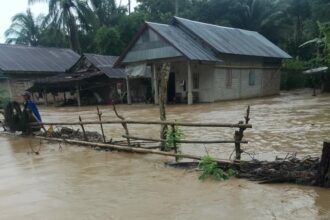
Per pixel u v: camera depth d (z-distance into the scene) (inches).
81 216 199.2
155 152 315.3
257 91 1166.3
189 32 1017.5
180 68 1019.3
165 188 236.4
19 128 504.4
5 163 341.4
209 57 933.8
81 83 1131.9
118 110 872.9
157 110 816.9
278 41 1796.3
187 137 415.2
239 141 260.8
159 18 1822.1
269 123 494.0
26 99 495.5
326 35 455.5
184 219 187.2
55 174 287.0
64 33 1670.8
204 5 1828.2
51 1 1567.4
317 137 377.1
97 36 1633.9
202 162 260.2
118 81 1179.9
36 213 207.3
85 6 1615.4
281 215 185.5
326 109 645.9
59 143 427.2
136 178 262.8
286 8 1688.0
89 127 555.5
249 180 242.1
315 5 1450.5
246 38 1200.8
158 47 951.0
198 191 227.0
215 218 186.5
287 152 316.8
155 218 190.5
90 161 324.8
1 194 244.4
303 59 1571.1
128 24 1716.3
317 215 183.5
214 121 554.6
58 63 1509.6
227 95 1037.8
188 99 941.2
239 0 1790.1
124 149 350.6
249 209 194.9
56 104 1238.9
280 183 234.1
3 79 1357.0
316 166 236.1
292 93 1257.4
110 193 233.1
